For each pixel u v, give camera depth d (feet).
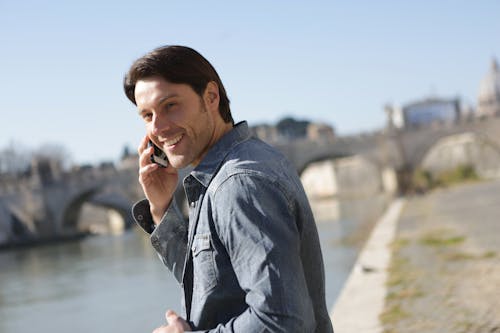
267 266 5.41
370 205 178.19
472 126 237.86
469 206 96.32
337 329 22.13
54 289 74.18
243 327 5.43
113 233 223.10
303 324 5.42
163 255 7.22
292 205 5.89
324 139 238.07
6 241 209.36
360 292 29.14
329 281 50.24
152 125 6.42
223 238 5.79
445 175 233.96
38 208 220.64
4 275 103.04
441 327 21.26
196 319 6.12
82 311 55.06
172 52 6.37
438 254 41.45
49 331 48.57
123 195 222.07
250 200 5.63
